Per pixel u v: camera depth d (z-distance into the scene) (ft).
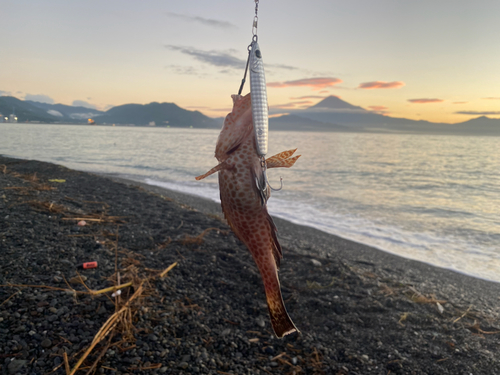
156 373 1.42
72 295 1.75
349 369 1.65
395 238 4.71
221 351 1.66
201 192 7.43
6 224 2.48
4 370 1.28
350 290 2.44
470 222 5.77
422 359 1.76
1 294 1.65
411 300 2.40
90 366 1.37
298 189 8.80
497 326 2.14
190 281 2.26
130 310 1.71
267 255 0.85
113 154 17.99
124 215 3.42
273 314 0.89
